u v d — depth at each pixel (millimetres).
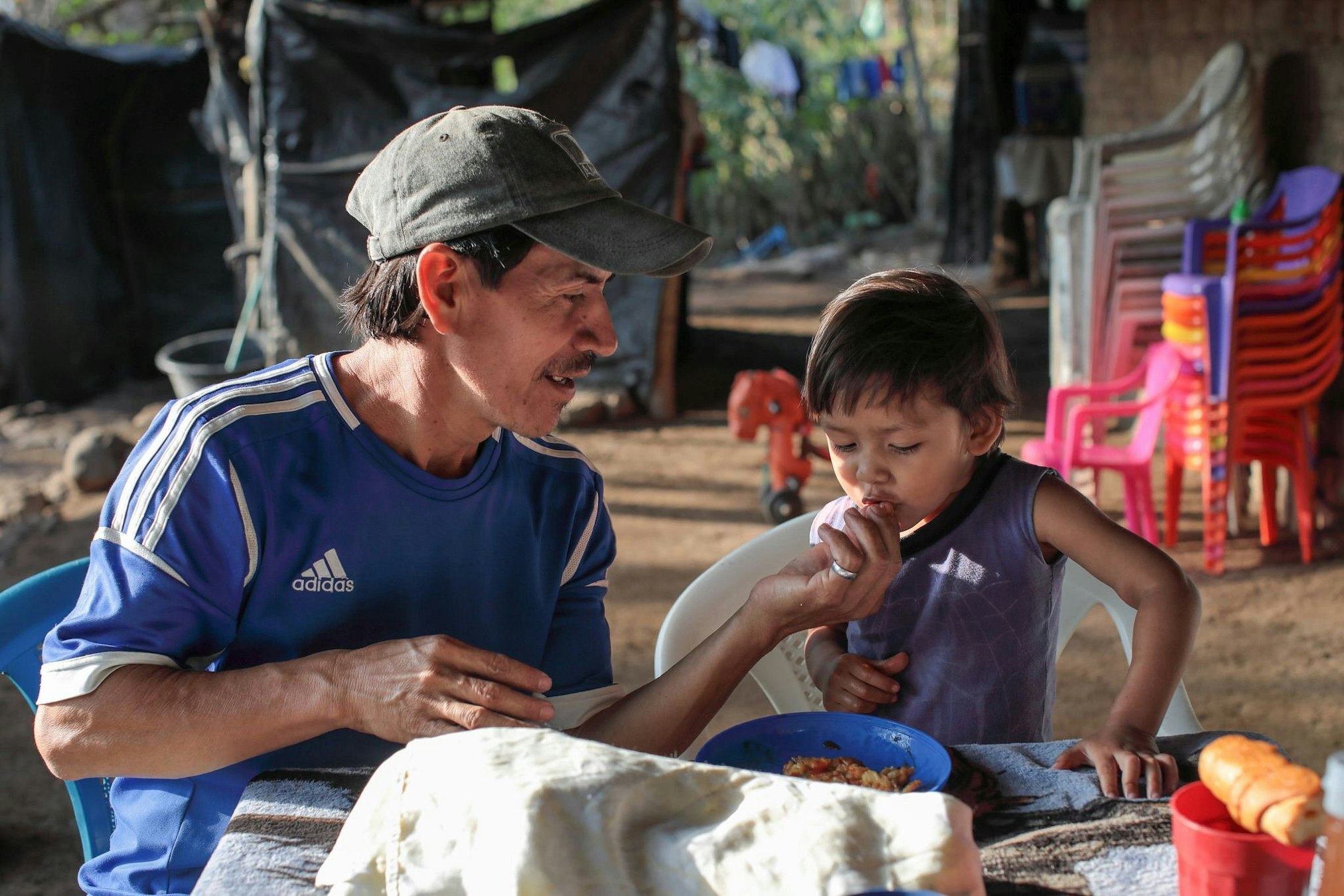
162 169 8844
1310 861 999
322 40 6812
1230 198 5559
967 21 11594
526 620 1747
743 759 1438
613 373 7445
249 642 1591
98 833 1835
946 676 1756
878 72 14047
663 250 1474
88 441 6359
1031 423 6953
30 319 8141
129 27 11914
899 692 1798
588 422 7281
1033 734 1776
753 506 5762
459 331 1485
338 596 1588
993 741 1750
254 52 6875
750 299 11992
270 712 1418
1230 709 3506
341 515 1563
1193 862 1025
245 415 1530
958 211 12273
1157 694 1503
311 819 1299
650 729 1597
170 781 1583
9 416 7980
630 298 7309
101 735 1433
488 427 1604
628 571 4973
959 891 1036
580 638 1801
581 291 1506
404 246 1478
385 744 1605
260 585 1555
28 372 8180
